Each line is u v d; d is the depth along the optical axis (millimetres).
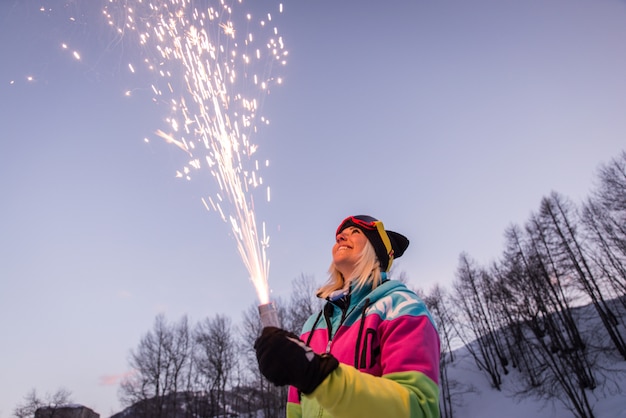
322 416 1629
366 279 2064
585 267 31719
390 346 1554
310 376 1154
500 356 36562
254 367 36906
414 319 1629
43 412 35656
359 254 2236
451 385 36062
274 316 1375
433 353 1539
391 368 1474
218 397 39562
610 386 24859
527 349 33594
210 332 43656
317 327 2189
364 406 1179
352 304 2025
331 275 2471
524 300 28328
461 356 43000
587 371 27531
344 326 1894
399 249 2703
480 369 37562
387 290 1881
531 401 28266
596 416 22938
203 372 42000
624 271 29625
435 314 36750
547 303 28234
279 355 1158
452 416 31734
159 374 41406
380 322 1716
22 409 35969
